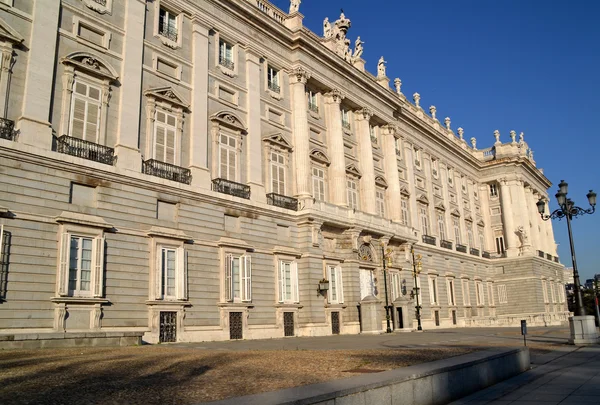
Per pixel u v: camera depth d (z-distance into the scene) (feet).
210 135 93.86
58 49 73.26
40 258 65.00
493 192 221.05
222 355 49.65
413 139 169.89
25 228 64.18
